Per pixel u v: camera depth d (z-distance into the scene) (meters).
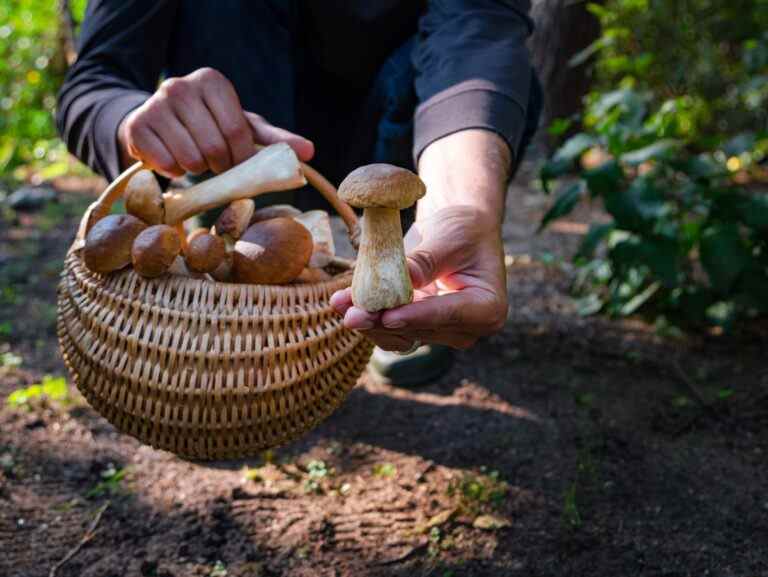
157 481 1.04
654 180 1.44
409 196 0.57
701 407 1.22
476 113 0.79
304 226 0.78
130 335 0.69
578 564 0.89
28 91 3.15
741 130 2.58
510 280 1.75
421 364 1.27
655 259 1.34
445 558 0.90
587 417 1.19
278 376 0.71
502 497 1.00
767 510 0.98
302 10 1.14
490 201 0.70
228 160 0.78
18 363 1.35
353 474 1.06
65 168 2.71
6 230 2.10
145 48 1.02
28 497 1.00
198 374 0.69
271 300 0.71
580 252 1.40
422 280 0.61
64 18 2.01
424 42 0.95
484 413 1.20
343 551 0.92
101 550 0.92
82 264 0.76
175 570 0.89
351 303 0.62
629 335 1.46
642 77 2.59
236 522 0.96
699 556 0.90
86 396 0.75
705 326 1.49
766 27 2.58
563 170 1.40
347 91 1.23
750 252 1.39
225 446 0.73
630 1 2.64
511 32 0.91
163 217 0.76
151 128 0.77
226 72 1.08
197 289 0.70
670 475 1.05
